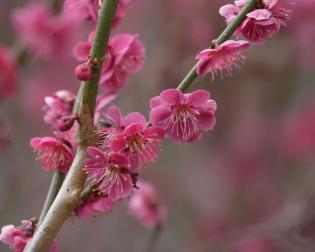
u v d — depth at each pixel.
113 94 4.26
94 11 4.39
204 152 11.36
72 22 8.20
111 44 4.21
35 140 3.99
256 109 11.26
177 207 10.63
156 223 6.61
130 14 10.45
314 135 11.18
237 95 11.01
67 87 10.84
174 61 9.59
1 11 10.77
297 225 8.94
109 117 3.70
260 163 11.42
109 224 10.76
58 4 8.43
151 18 10.38
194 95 3.69
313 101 11.16
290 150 11.32
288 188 11.05
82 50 4.20
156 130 3.65
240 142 11.52
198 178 11.12
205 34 9.85
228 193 11.16
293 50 10.30
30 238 4.01
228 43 3.71
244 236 9.53
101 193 3.69
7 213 10.27
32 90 10.68
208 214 10.79
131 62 4.27
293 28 10.02
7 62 8.07
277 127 11.36
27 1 10.74
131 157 3.66
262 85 10.90
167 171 10.87
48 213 3.68
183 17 10.00
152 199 6.61
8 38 10.68
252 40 3.87
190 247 9.94
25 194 10.47
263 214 10.98
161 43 9.91
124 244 10.58
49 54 8.42
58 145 3.98
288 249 9.02
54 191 4.08
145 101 9.35
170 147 11.06
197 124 3.75
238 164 11.39
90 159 3.60
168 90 3.67
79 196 3.68
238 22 3.83
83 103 3.75
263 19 3.75
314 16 9.87
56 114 4.42
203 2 10.02
